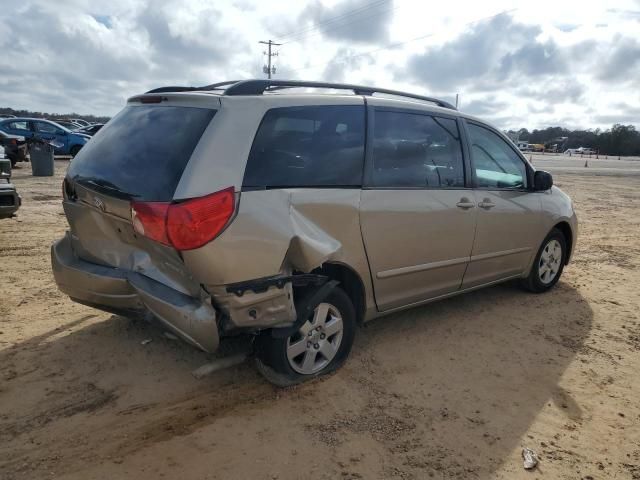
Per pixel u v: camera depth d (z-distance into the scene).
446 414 3.32
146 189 2.99
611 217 11.90
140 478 2.63
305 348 3.55
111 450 2.84
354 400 3.43
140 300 3.28
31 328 4.30
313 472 2.73
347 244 3.60
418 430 3.14
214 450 2.87
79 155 3.68
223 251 2.94
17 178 14.83
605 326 4.90
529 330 4.72
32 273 5.78
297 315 3.38
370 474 2.74
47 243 7.23
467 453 2.95
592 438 3.15
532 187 5.34
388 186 3.88
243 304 3.07
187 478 2.65
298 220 3.29
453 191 4.38
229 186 2.99
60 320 4.48
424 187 4.14
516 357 4.17
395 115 4.03
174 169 2.98
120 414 3.18
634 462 2.95
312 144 3.47
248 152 3.12
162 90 3.83
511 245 5.08
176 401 3.34
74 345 4.02
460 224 4.42
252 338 3.59
